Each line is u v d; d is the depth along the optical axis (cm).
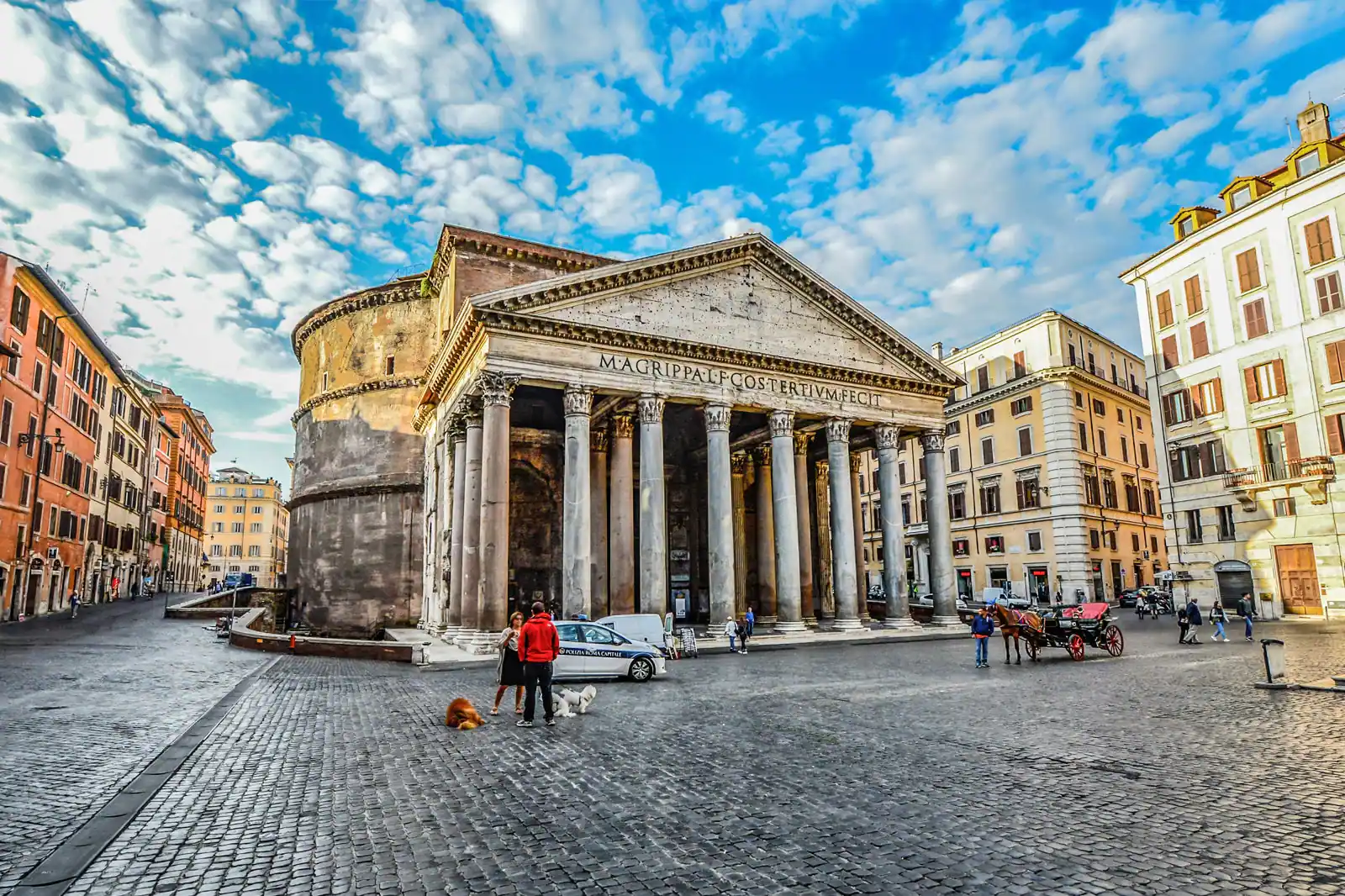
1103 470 5384
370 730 1273
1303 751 1038
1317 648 2389
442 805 844
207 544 12656
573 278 2958
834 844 714
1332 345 3484
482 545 2758
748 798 863
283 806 841
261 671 2142
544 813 814
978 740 1167
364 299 4847
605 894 604
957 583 5978
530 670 1339
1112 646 2388
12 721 1336
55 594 4919
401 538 4538
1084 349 5544
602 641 2000
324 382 5016
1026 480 5409
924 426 3828
